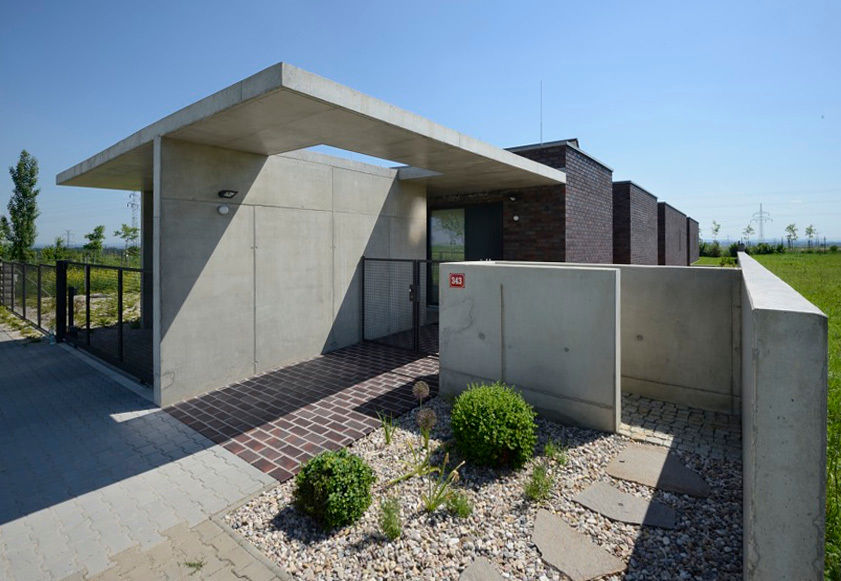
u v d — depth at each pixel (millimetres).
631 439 4441
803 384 1622
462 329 5629
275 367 7145
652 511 3191
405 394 5945
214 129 5223
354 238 8633
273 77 3914
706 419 4992
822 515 1611
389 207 9438
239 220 6508
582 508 3260
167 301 5633
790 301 1924
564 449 4199
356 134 5523
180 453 4312
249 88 4160
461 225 11656
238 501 3475
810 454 1620
